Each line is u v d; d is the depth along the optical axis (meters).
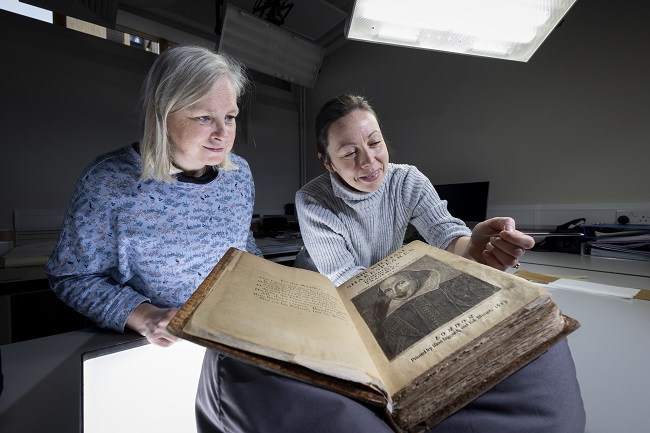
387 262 0.50
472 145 2.44
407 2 0.79
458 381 0.30
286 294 0.36
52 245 1.70
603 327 0.67
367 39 0.90
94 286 0.66
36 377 0.48
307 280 0.42
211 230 0.83
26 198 2.33
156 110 0.64
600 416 0.41
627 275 1.13
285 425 0.25
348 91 3.33
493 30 0.90
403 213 0.98
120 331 0.60
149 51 2.84
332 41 3.19
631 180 1.75
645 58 1.70
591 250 1.57
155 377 0.58
